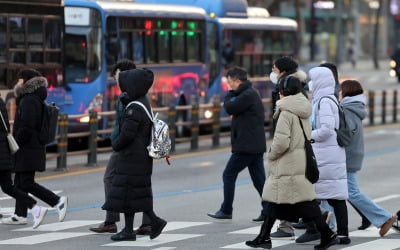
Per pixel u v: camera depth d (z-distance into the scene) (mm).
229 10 62969
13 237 25156
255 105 27406
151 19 53719
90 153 42969
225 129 66438
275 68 24984
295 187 22406
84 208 30641
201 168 42562
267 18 67250
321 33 181375
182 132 57031
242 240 24625
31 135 26188
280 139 22266
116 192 23891
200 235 25391
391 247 23547
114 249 23344
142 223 25688
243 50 63875
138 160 23812
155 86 53969
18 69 43406
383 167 43188
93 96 48688
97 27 49219
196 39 58719
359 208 25328
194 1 62438
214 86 61281
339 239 23781
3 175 26594
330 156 23484
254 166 27812
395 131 65062
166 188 35688
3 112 26172
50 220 28172
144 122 23797
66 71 48156
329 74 23656
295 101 22484
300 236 24203
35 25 44656
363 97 25109
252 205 31297
